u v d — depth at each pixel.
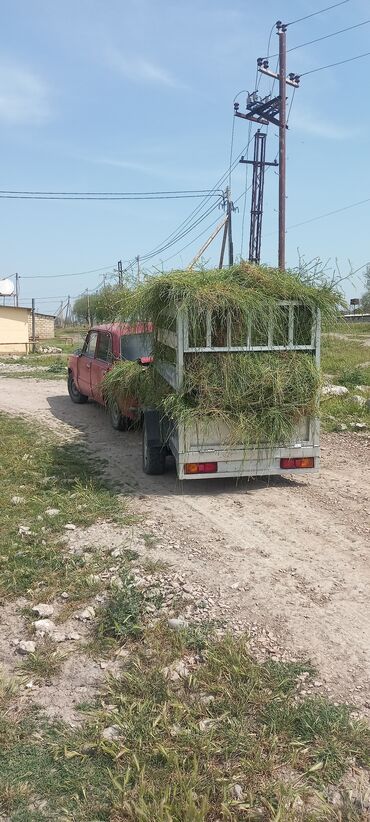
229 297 6.25
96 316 14.66
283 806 2.56
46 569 4.87
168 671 3.49
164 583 4.59
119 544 5.37
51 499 6.63
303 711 3.14
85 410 12.48
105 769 2.81
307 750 2.90
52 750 2.93
